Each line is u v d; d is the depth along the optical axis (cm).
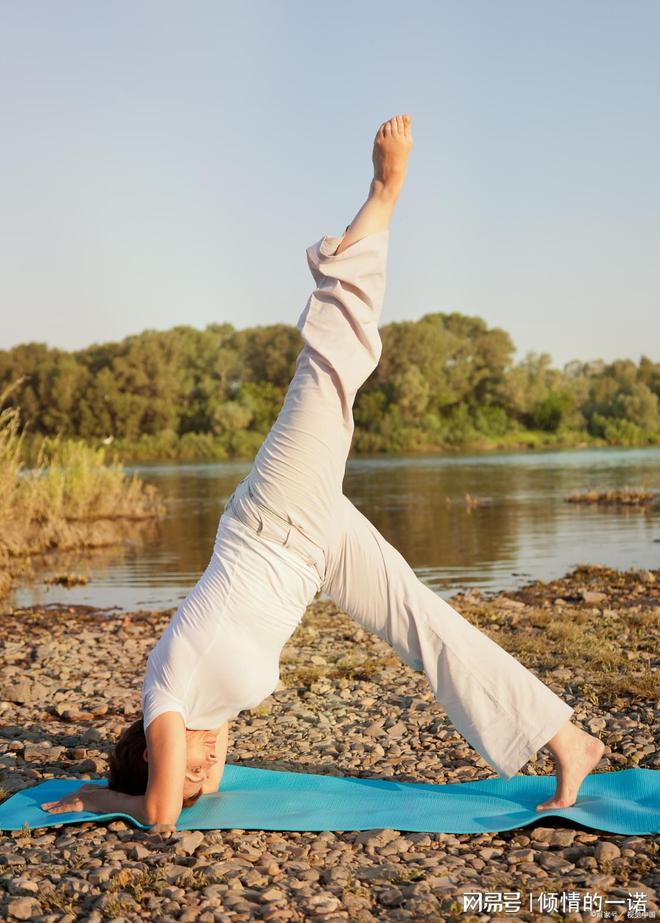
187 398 7538
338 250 339
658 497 2475
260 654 352
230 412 6950
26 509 1823
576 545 1495
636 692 551
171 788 345
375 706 572
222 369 7625
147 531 1909
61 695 615
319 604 992
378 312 343
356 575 358
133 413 7031
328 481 346
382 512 2233
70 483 2166
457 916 273
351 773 440
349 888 298
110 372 7194
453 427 7406
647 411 7738
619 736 466
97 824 359
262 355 7881
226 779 417
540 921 268
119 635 852
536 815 350
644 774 394
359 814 365
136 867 312
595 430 7812
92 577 1306
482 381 8175
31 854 328
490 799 379
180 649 348
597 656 646
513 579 1156
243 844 335
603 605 909
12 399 7175
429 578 1189
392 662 695
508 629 783
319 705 577
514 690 351
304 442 340
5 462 1538
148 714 348
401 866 314
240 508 355
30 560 1495
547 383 8225
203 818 361
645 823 341
